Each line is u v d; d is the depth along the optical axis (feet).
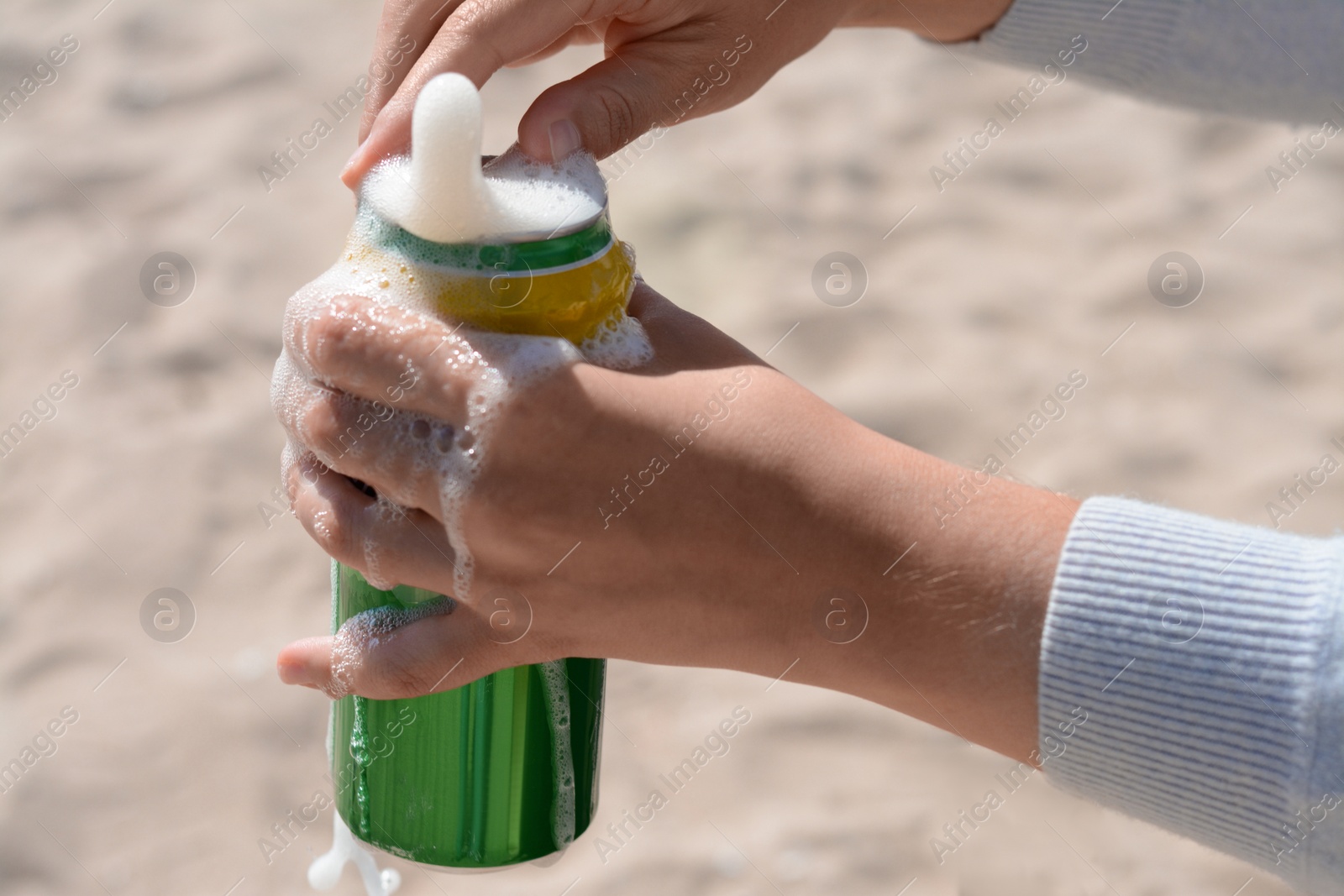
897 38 6.18
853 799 3.46
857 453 2.12
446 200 2.09
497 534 2.11
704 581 2.12
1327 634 2.04
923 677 2.12
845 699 3.76
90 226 5.10
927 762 3.58
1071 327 4.72
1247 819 2.06
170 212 5.18
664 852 3.32
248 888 3.28
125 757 3.55
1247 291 4.87
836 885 3.24
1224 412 4.42
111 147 5.44
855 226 5.13
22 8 6.12
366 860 2.41
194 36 6.07
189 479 4.28
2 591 3.94
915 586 2.11
